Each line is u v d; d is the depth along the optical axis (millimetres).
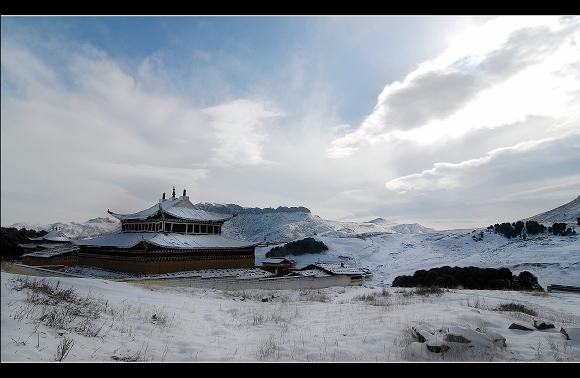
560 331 13695
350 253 141250
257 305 23453
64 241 78312
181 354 10531
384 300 26359
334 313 19766
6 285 14047
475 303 23547
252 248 53250
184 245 45062
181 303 20469
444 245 147750
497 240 137375
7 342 8289
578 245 93688
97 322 12141
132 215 53062
